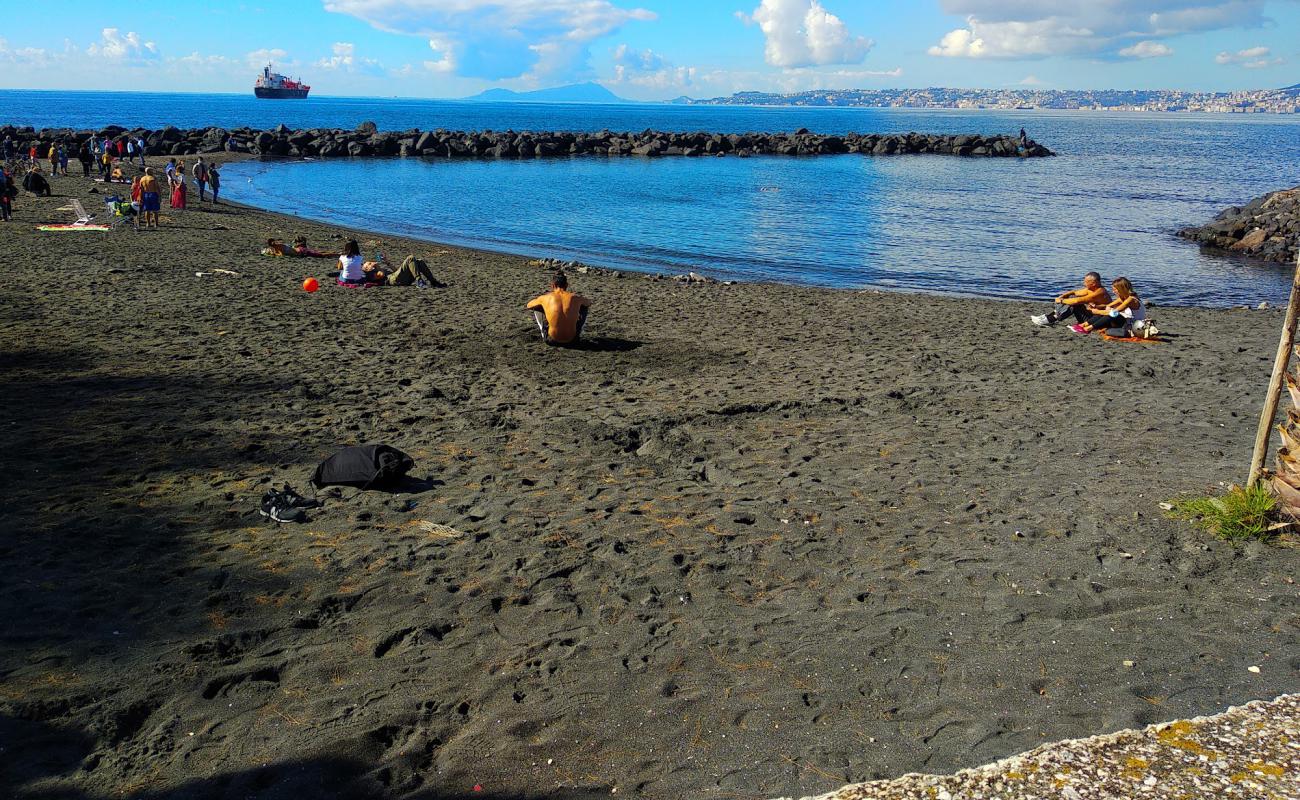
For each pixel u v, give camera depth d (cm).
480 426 906
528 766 384
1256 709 377
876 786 338
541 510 685
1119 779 328
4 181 2464
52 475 724
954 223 3475
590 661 471
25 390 969
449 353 1237
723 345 1347
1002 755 387
